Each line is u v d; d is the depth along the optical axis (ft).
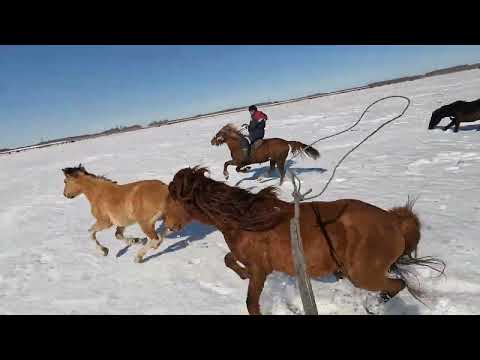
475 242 19.36
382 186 31.76
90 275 21.26
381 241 13.20
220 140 37.96
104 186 22.74
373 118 73.61
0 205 44.45
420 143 48.06
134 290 18.90
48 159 90.84
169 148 76.48
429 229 21.71
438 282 16.24
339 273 16.53
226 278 19.15
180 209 17.88
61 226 32.40
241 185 38.14
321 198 30.19
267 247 13.82
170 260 22.03
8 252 26.91
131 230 28.22
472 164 35.14
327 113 94.27
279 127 82.84
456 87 102.32
